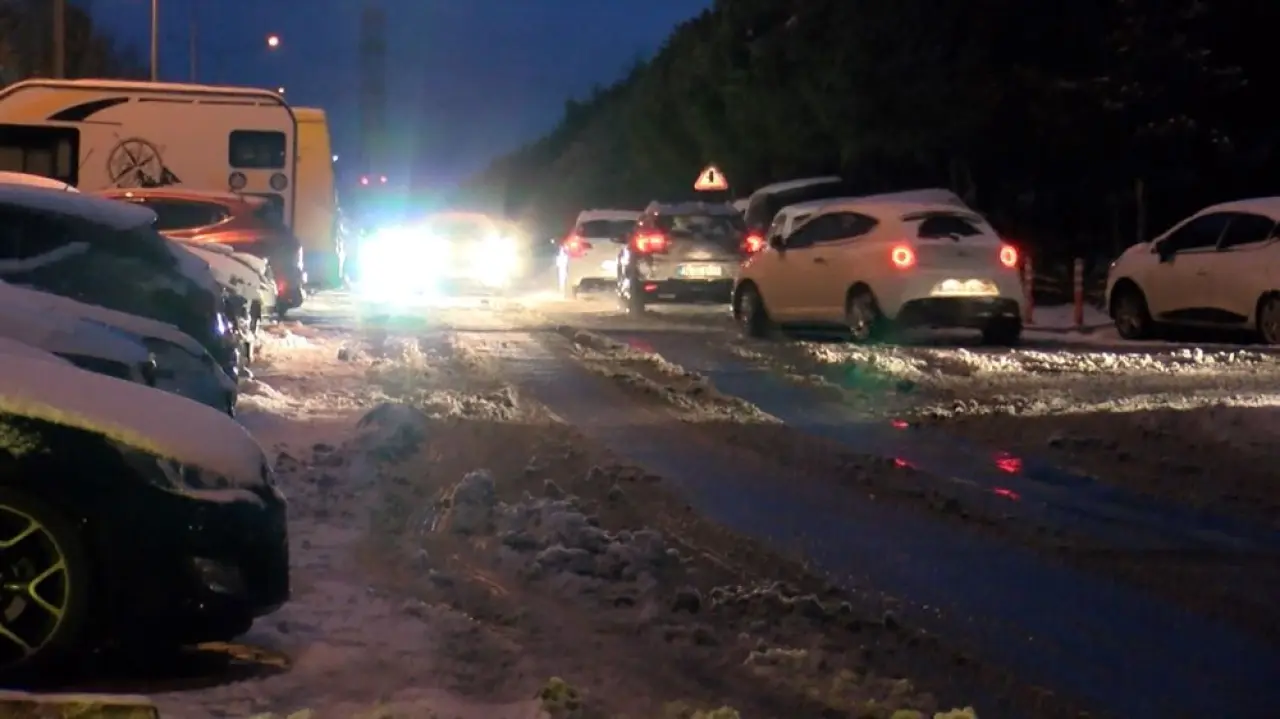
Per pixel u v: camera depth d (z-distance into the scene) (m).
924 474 11.20
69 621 6.03
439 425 12.79
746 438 12.60
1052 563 8.77
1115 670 6.91
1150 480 11.08
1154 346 20.19
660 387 15.60
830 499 10.33
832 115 35.31
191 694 6.09
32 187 11.20
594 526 9.16
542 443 12.03
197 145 24.53
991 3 31.66
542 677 6.45
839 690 6.46
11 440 5.98
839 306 20.33
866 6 33.66
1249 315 19.75
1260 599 8.08
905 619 7.60
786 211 27.22
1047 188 35.66
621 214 32.69
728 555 8.75
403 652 6.70
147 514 6.09
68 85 24.22
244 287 16.98
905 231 19.58
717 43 47.62
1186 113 31.47
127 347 7.62
